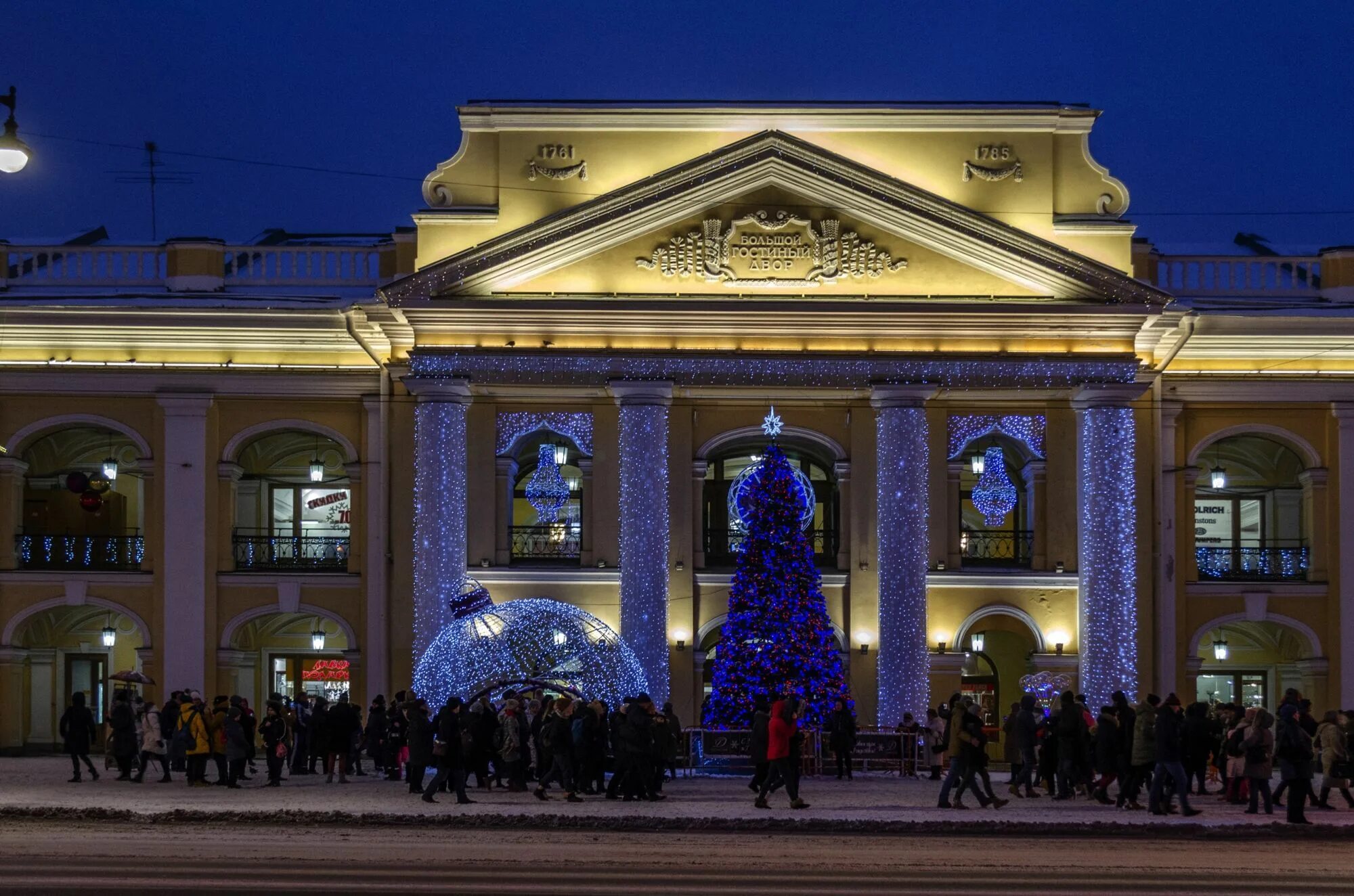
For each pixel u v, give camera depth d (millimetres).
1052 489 36188
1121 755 24891
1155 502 36062
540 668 32438
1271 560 37344
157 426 36406
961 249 34656
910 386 34625
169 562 36250
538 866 16797
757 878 16078
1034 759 26312
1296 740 22125
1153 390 36156
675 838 20016
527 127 35469
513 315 34406
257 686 39250
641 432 34594
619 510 35875
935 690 35688
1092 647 34875
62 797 24438
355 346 36312
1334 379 36719
